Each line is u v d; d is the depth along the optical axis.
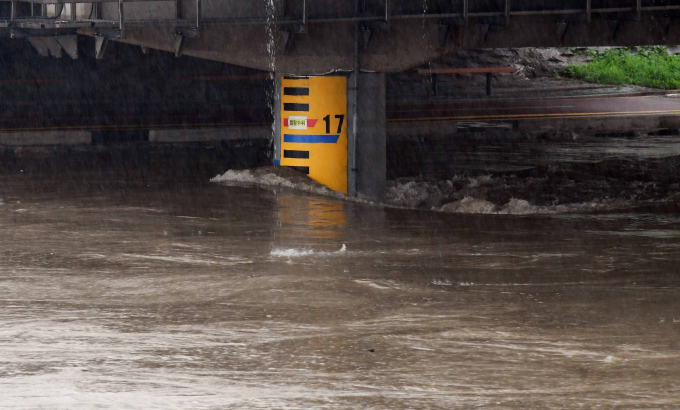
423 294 27.97
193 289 28.39
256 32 61.72
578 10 62.84
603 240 41.16
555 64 154.62
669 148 94.62
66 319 24.33
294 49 63.28
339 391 18.16
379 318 24.70
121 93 117.81
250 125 94.56
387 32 64.75
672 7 61.78
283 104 65.75
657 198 64.44
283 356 20.80
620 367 19.84
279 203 52.41
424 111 113.00
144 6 59.72
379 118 66.25
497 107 119.75
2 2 70.06
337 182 65.62
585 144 99.31
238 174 63.34
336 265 33.12
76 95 114.75
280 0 62.12
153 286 28.84
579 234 43.38
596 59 158.25
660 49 166.00
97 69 120.31
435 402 17.45
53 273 30.88
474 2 66.44
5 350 21.14
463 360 20.47
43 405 17.17
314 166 65.31
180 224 43.44
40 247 36.19
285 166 66.19
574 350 21.28
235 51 61.50
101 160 76.19
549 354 20.95
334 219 47.22
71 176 63.94
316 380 18.92
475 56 150.50
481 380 18.91
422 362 20.31
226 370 19.64
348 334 22.86
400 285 29.33
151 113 103.81
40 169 68.25
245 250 36.25
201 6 60.00
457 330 23.31
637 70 153.88
